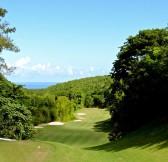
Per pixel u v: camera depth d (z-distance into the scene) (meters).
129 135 29.81
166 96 31.33
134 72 33.91
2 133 27.61
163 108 32.31
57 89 152.12
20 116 27.98
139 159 20.00
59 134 51.31
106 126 62.16
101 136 49.31
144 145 23.50
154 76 29.55
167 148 21.05
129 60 39.19
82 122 71.25
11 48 31.56
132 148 23.44
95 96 118.56
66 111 72.81
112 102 49.88
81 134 51.47
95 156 20.75
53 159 19.14
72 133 52.62
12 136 27.88
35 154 20.31
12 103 29.12
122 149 24.03
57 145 23.09
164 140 23.02
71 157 19.75
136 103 33.84
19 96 31.12
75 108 100.12
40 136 49.12
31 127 29.19
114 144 27.84
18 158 19.38
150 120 33.56
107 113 95.44
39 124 63.94
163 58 26.62
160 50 26.77
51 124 64.75
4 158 19.33
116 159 20.38
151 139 24.64
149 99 32.38
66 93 108.50
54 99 70.12
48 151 21.05
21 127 28.05
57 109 69.88
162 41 37.69
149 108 33.44
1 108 27.73
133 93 33.47
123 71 40.38
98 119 78.69
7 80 31.94
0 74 31.47
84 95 116.50
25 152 20.80
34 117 60.34
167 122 27.64
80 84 162.12
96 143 43.38
